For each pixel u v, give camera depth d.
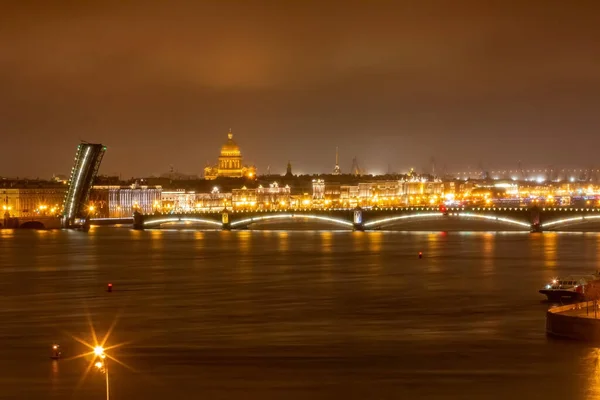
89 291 171.00
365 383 96.12
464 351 108.81
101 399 91.75
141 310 144.38
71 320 134.75
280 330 124.44
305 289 171.75
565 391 92.69
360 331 123.19
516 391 92.81
